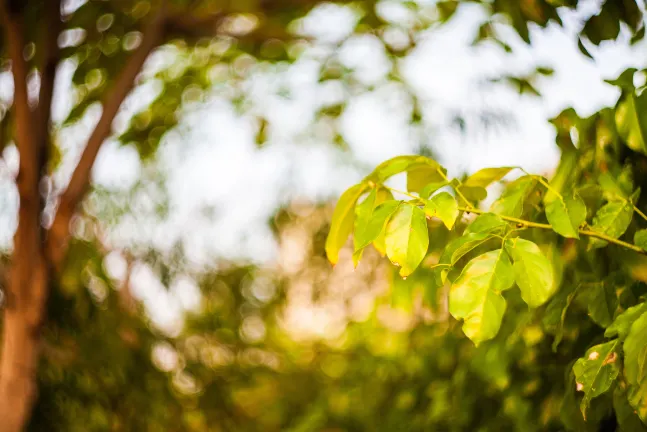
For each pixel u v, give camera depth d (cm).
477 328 89
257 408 415
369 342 346
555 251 107
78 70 236
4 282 202
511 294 135
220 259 339
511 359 136
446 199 94
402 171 100
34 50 223
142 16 246
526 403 132
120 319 293
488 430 162
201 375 319
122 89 210
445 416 192
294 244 339
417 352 240
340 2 244
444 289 181
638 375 92
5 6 191
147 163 305
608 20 119
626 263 104
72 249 278
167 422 298
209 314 340
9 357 199
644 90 103
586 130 110
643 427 99
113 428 279
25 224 199
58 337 273
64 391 271
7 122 228
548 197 102
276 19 261
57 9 209
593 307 105
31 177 198
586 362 95
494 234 93
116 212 301
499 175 103
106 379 276
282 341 422
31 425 270
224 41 286
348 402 334
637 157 109
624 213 100
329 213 330
